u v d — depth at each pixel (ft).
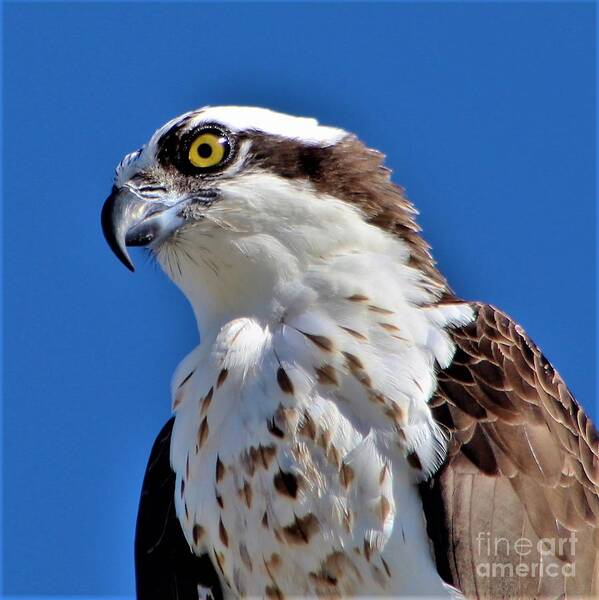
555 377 40.32
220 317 39.17
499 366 37.88
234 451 36.83
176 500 39.29
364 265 38.01
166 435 41.60
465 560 35.65
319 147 39.63
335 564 36.04
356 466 35.88
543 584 36.47
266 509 36.47
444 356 37.27
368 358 36.60
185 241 39.04
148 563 40.65
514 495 36.47
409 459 35.99
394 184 40.22
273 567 36.68
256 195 38.63
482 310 39.06
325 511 35.96
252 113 40.19
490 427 36.83
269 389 36.73
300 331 37.14
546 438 37.73
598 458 40.68
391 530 35.63
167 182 39.63
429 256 39.50
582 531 37.76
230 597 38.99
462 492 35.96
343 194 39.14
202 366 38.50
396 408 36.14
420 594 35.55
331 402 36.37
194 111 40.52
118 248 39.47
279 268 38.22
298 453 36.17
